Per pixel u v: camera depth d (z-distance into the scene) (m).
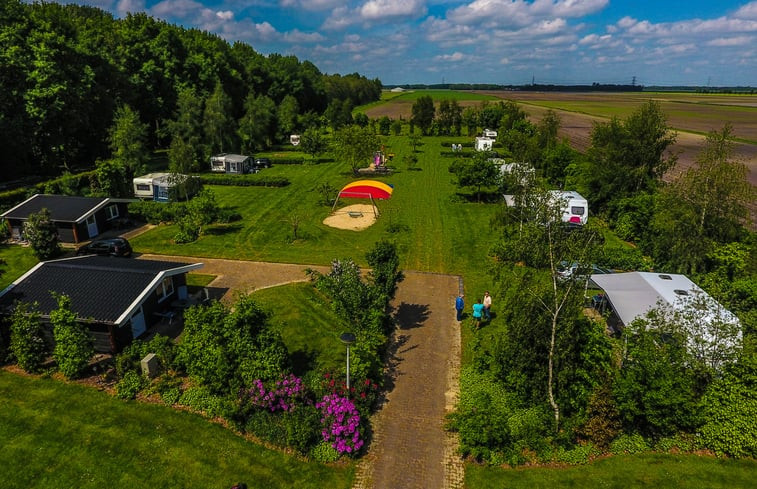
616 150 41.75
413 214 43.75
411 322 24.02
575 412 16.11
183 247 34.56
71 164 61.97
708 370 15.48
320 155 77.75
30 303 20.25
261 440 15.48
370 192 40.84
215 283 28.16
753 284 22.19
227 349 16.84
